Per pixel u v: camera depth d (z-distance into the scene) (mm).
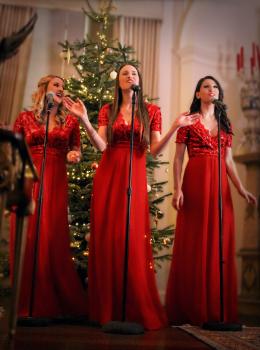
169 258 3936
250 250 5215
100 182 2834
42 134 3031
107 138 2865
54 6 6004
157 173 5633
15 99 5590
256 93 5801
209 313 2795
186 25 6102
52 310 2943
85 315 3076
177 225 3072
